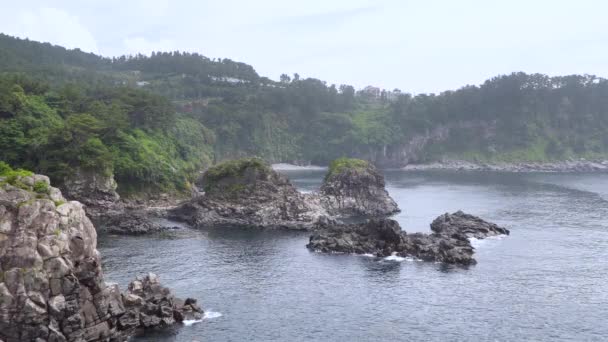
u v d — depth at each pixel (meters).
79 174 159.75
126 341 68.69
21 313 60.47
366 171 186.12
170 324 74.31
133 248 119.81
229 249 121.00
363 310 81.50
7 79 191.50
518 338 71.38
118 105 197.00
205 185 165.50
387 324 76.06
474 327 74.94
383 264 107.94
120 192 175.12
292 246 124.94
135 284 77.06
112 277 95.81
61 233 64.62
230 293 88.69
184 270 102.06
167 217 164.50
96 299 66.19
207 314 79.00
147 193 180.50
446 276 99.00
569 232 139.12
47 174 157.88
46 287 62.16
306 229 147.62
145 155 184.88
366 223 130.50
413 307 82.75
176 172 193.25
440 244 116.50
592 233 137.50
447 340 70.75
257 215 154.25
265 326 74.94
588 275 99.00
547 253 116.00
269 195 158.62
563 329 74.19
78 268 65.38
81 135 164.75
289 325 75.44
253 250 120.19
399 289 91.50
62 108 192.50
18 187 66.38
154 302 75.88
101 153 163.25
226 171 163.00
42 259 62.53
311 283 94.75
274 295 88.06
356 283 94.81
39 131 169.25
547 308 82.06
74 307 63.25
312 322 76.62
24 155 162.88
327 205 175.50
